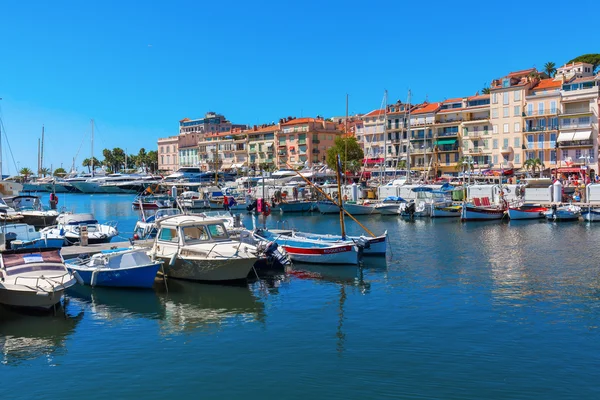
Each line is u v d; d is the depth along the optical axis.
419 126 122.88
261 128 165.88
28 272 24.03
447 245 42.72
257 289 28.08
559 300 25.38
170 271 29.81
